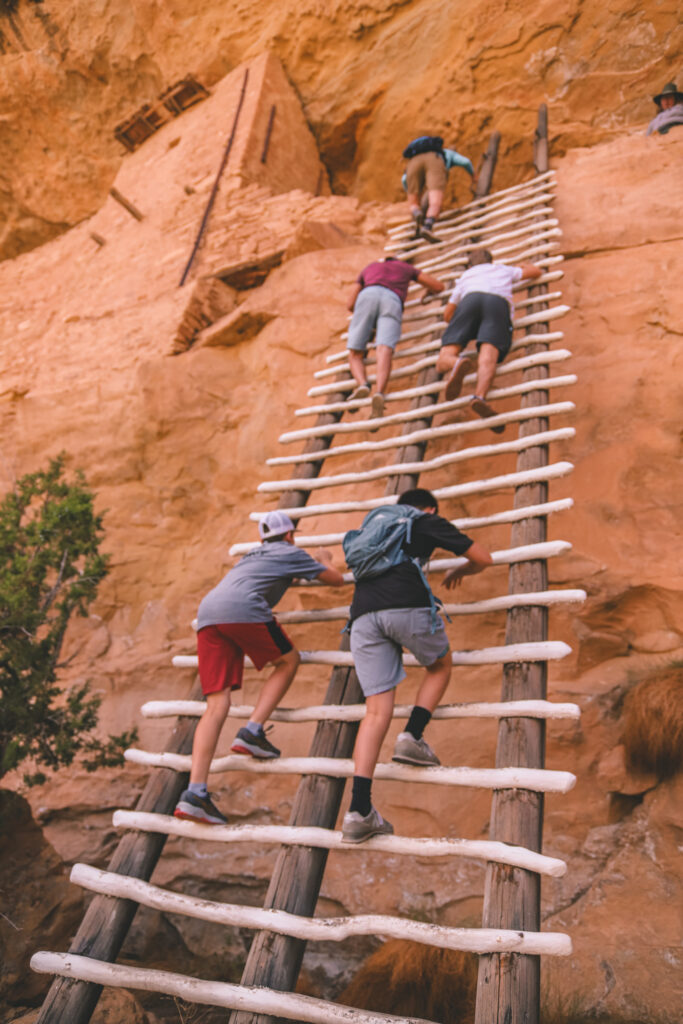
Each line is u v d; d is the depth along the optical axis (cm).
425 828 430
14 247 1182
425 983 324
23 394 769
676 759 367
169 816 295
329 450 438
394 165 896
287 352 623
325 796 276
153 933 448
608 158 578
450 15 814
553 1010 309
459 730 443
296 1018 226
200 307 696
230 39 936
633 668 416
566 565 441
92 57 1000
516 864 226
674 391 458
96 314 797
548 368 417
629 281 507
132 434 655
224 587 308
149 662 565
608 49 732
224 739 513
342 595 502
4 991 349
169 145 950
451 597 471
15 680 449
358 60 892
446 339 430
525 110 778
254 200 767
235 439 625
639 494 444
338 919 241
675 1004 305
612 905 351
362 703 304
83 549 491
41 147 1093
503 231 604
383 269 490
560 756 406
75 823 516
